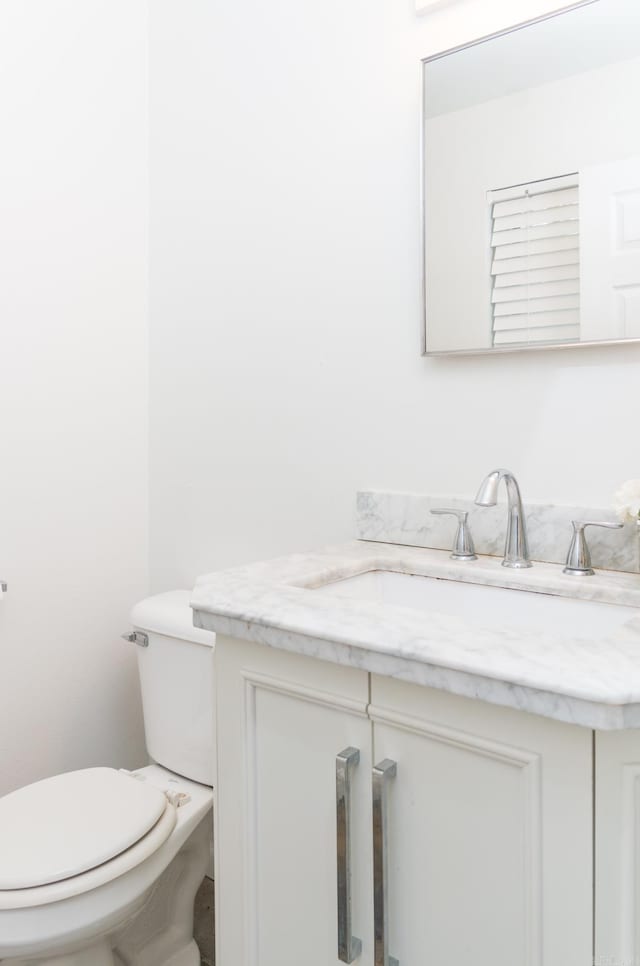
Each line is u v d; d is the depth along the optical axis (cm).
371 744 85
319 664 89
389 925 85
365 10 146
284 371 163
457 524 134
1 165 162
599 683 65
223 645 101
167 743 157
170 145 188
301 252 159
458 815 78
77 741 180
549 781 71
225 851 102
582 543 113
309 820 92
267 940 98
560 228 120
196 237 182
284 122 161
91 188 181
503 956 75
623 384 116
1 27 161
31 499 170
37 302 170
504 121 125
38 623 172
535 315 123
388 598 128
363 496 147
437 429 138
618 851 68
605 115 115
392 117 142
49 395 173
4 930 107
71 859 113
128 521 192
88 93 180
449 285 133
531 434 126
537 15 121
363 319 148
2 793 164
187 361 185
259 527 170
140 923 145
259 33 166
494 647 75
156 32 191
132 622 161
